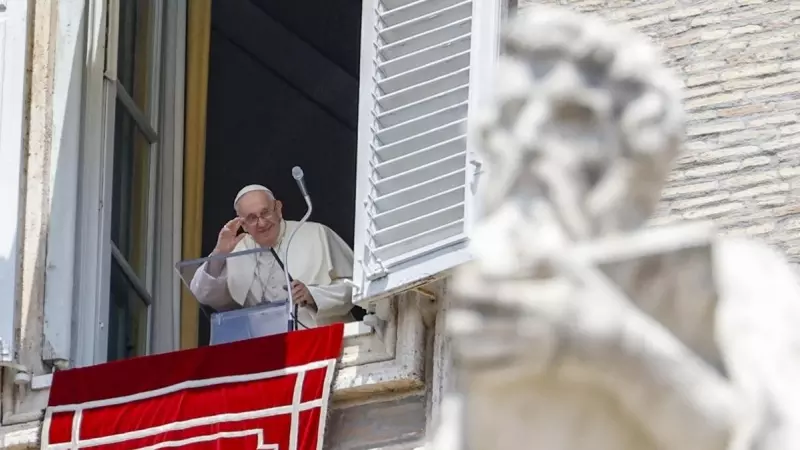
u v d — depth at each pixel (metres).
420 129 36.59
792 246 33.41
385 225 36.31
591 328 10.13
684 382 10.20
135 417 38.16
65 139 42.00
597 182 10.72
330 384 36.78
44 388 39.25
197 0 50.31
